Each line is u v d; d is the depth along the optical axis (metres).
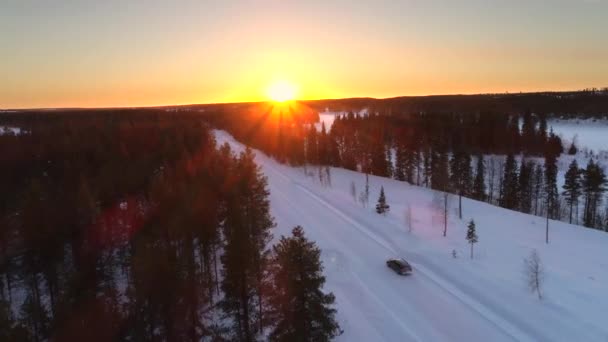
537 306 33.22
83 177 52.62
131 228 44.28
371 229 55.62
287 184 87.56
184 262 28.81
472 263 42.50
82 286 30.86
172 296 23.61
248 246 25.06
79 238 40.88
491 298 35.25
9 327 20.95
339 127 135.62
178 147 75.00
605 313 31.73
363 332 30.42
